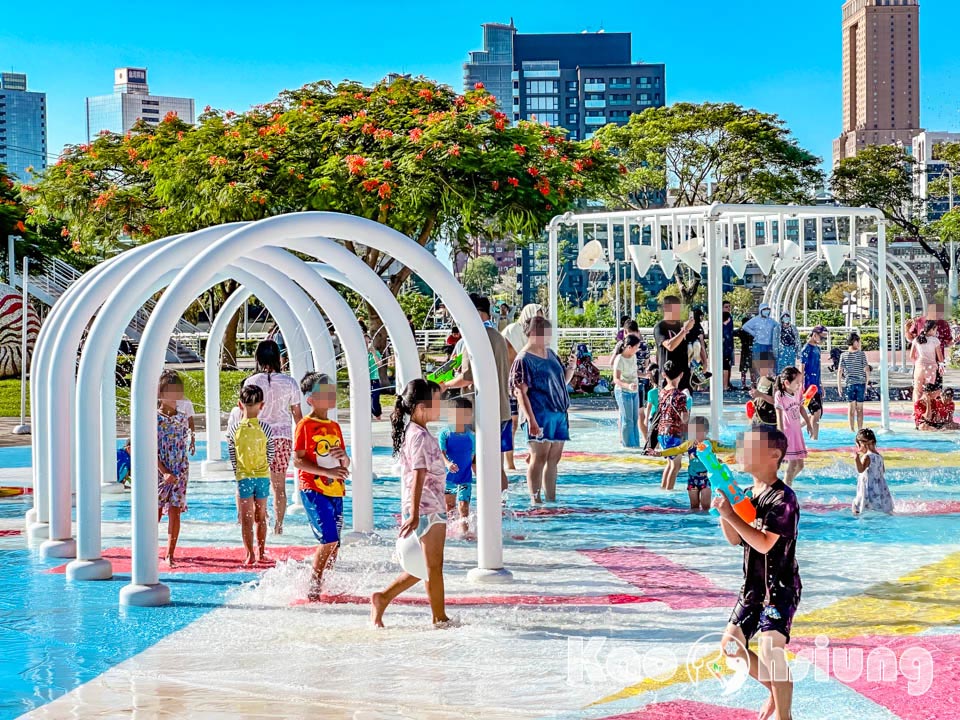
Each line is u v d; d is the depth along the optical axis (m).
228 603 7.60
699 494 11.01
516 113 178.62
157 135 26.91
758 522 4.95
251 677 5.89
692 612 7.08
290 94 25.78
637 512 11.02
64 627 7.00
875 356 35.28
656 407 12.80
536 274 109.81
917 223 55.59
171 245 8.78
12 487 13.87
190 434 9.24
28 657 6.32
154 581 7.66
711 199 44.06
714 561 8.67
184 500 8.91
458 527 10.05
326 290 9.82
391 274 27.02
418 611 7.28
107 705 5.48
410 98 24.94
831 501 11.34
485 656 6.19
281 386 10.15
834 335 38.81
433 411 6.91
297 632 6.80
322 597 7.73
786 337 22.70
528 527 10.25
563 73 178.50
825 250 16.98
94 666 6.14
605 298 51.16
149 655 6.34
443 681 5.75
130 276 8.55
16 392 27.86
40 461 10.43
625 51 194.00
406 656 6.21
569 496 12.05
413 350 10.40
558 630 6.71
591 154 26.84
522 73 178.62
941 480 12.70
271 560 9.05
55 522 9.53
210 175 23.73
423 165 22.62
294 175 23.05
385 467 14.77
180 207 24.11
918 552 8.82
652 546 9.30
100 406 8.54
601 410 22.73
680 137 45.31
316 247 9.67
